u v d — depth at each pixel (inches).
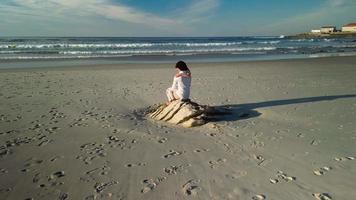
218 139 227.8
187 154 199.6
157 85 470.6
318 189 148.3
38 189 154.6
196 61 884.0
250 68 697.0
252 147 209.9
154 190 152.1
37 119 282.7
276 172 169.0
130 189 153.7
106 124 269.0
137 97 384.2
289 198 140.9
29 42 1979.6
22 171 175.0
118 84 480.1
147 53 1205.7
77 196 147.7
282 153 197.2
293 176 163.3
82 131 249.3
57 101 358.0
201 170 174.6
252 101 354.6
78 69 666.8
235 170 173.3
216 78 535.8
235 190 150.2
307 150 201.0
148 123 273.7
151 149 209.6
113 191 151.9
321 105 330.3
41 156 197.2
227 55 1136.2
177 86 285.3
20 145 216.2
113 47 1530.5
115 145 217.3
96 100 366.0
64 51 1222.9
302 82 493.0
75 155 198.8
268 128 252.5
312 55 1143.0
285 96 379.9
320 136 229.3
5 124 265.4
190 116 265.3
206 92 407.5
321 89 426.6
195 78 535.2
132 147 213.6
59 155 198.8
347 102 342.6
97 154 200.5
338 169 169.9
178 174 169.9
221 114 292.5
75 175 170.1
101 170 176.4
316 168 172.4
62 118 287.1
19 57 942.4
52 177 167.6
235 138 229.3
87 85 470.0
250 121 273.9
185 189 152.5
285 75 579.5
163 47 1636.3
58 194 149.6
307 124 262.1
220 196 144.8
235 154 197.8
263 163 181.9
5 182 161.9
